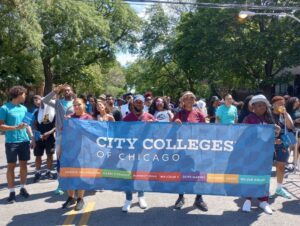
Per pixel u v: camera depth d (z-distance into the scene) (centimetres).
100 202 754
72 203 728
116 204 741
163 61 4872
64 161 669
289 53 3119
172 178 664
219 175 659
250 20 3234
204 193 661
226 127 657
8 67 3117
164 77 5509
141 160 667
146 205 720
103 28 3412
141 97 705
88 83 4147
